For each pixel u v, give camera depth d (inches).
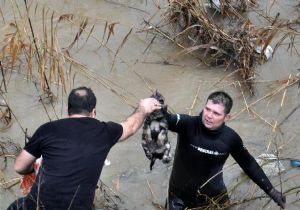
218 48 487.5
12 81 463.2
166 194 383.9
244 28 490.6
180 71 484.4
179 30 522.9
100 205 368.8
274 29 477.1
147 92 463.2
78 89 297.0
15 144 403.5
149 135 313.1
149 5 555.2
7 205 363.3
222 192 352.2
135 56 497.7
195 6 505.0
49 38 504.1
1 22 522.0
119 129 294.2
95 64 486.6
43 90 443.8
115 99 454.0
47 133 284.5
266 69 486.6
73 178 278.5
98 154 283.7
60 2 551.5
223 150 321.1
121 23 531.8
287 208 370.9
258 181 334.3
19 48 457.7
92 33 517.0
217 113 307.6
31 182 323.9
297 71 487.2
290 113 447.2
